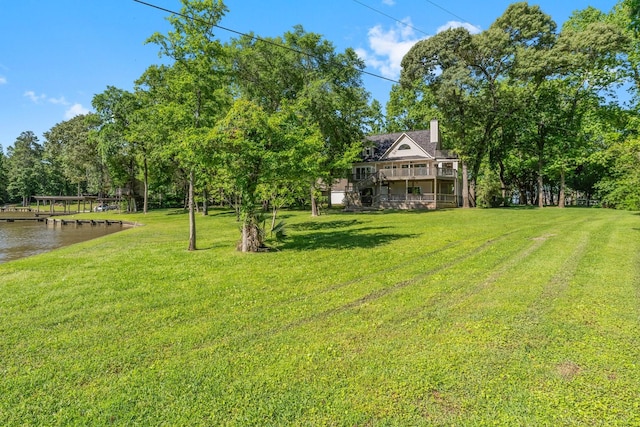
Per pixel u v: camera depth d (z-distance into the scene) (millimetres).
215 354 4215
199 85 12242
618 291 5984
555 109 30781
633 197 13547
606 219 17719
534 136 32219
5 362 4137
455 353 4059
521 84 29469
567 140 30234
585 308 5273
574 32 26078
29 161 80938
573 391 3287
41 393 3502
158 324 5195
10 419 3121
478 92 27703
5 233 26625
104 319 5441
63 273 8711
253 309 5766
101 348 4445
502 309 5363
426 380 3531
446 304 5703
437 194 34156
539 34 26016
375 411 3096
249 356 4137
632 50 25078
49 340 4707
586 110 30453
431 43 26484
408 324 4941
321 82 24297
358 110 29375
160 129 13492
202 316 5496
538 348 4113
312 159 11734
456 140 30406
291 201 15273
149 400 3346
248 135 10844
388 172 36656
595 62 26500
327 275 7875
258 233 11570
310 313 5496
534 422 2898
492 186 30688
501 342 4285
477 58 27219
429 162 36344
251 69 26422
